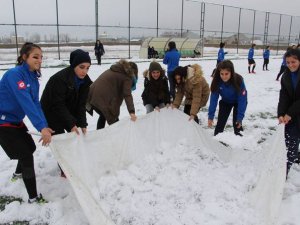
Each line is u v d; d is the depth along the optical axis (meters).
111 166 3.89
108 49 30.20
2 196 3.71
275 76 15.80
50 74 13.38
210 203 3.33
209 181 3.70
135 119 4.24
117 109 4.88
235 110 5.07
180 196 3.44
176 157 4.12
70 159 3.33
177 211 3.23
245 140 4.45
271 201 3.30
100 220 2.96
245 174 3.83
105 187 3.48
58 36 20.78
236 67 20.41
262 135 6.34
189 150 4.35
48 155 4.82
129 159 4.09
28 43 3.23
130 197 3.38
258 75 16.20
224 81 4.70
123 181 3.63
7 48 20.78
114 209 3.21
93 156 3.70
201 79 4.88
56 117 3.85
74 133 3.46
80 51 3.59
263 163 3.81
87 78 3.85
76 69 3.60
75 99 3.83
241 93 4.69
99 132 3.82
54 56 22.66
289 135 3.97
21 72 3.14
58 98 3.61
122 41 26.86
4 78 3.18
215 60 24.61
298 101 3.73
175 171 3.81
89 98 4.89
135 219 3.11
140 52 26.67
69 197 3.59
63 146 3.33
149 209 3.23
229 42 34.69
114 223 3.00
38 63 3.20
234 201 3.40
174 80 5.01
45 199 3.58
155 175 3.76
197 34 29.33
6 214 3.34
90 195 3.12
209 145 4.56
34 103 3.29
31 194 3.49
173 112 4.63
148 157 4.10
